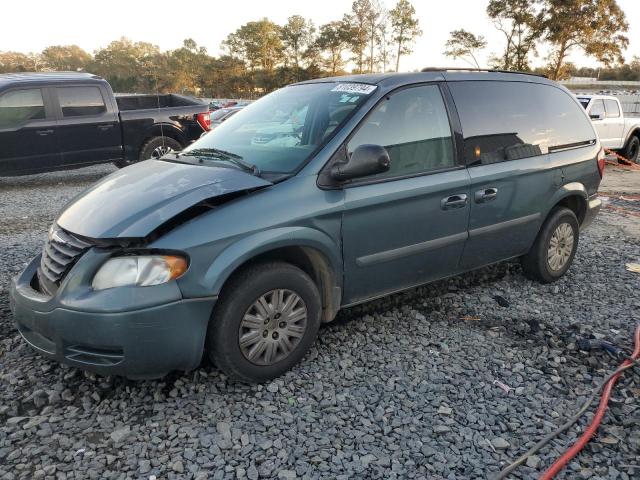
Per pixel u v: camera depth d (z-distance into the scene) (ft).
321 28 275.18
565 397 10.28
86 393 10.03
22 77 31.48
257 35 296.30
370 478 8.02
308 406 9.78
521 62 187.73
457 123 12.94
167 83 320.29
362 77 12.82
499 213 13.75
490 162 13.43
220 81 300.61
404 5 260.01
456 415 9.64
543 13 180.45
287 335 10.52
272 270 10.04
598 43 175.42
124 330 8.80
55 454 8.39
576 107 16.52
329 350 11.82
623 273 17.31
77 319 8.91
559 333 12.90
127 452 8.47
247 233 9.59
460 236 12.98
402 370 11.09
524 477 8.11
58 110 31.83
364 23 265.54
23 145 30.81
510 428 9.30
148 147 35.55
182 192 9.78
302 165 10.71
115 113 33.99
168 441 8.73
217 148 12.37
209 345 9.86
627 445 8.91
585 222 16.84
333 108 11.85
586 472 8.20
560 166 15.17
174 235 9.08
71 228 9.70
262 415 9.47
